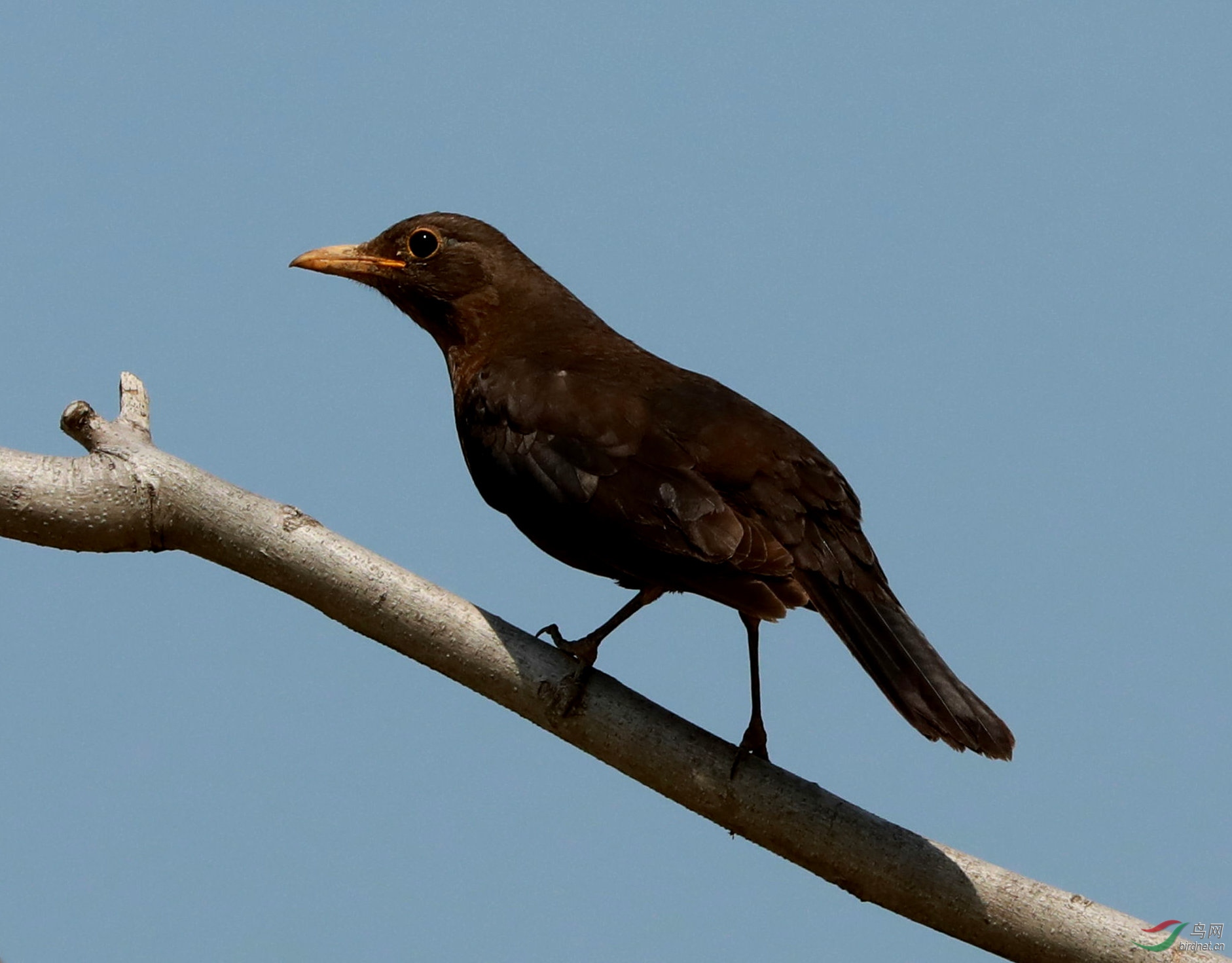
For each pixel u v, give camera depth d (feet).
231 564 33.27
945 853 32.24
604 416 38.52
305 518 33.32
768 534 35.96
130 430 33.73
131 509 32.53
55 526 32.24
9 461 32.45
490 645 33.30
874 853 32.07
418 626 33.24
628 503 36.91
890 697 34.22
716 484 37.09
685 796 32.99
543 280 45.65
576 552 38.17
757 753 34.19
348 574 33.01
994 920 31.60
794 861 32.68
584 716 33.14
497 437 40.16
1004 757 33.17
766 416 38.99
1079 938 31.17
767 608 34.73
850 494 38.37
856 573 36.40
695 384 40.04
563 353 42.42
